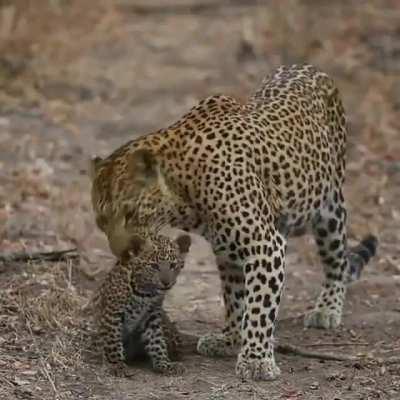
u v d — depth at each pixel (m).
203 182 11.11
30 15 25.59
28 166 18.44
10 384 10.90
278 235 11.37
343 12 29.28
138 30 28.95
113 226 11.05
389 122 21.31
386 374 11.42
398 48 26.09
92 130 21.03
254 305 11.20
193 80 24.50
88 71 24.67
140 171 10.98
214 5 32.00
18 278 13.41
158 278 11.05
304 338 12.75
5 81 23.02
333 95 12.91
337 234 13.00
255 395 10.88
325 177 12.41
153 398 10.73
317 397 10.86
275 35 27.42
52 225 15.72
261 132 11.58
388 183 18.53
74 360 11.45
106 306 11.31
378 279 14.59
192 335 12.56
